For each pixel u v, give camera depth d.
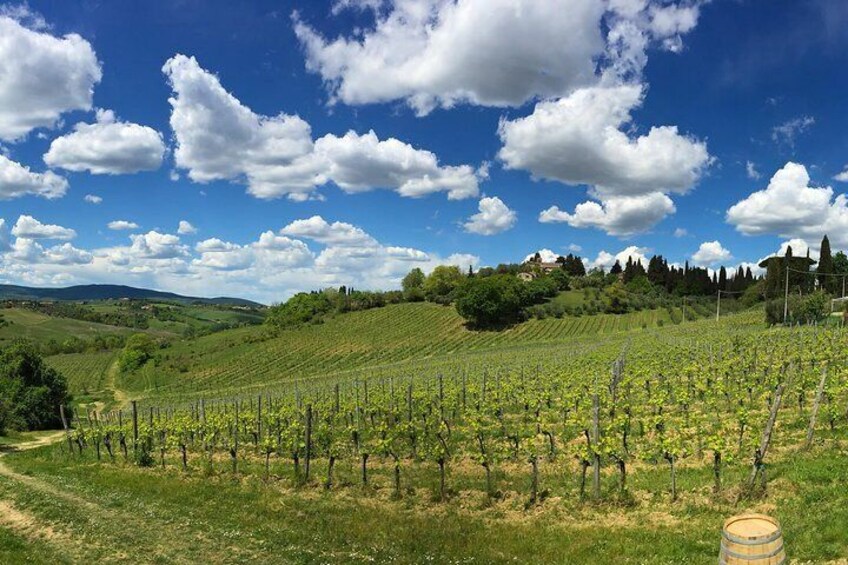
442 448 19.67
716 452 15.92
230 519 17.78
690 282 162.12
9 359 58.66
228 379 102.44
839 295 103.88
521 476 20.38
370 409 32.84
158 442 35.59
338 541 15.41
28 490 22.22
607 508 16.36
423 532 15.78
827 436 19.39
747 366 33.34
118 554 14.83
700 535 13.30
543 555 13.55
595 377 33.53
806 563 10.99
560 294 158.75
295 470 22.95
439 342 118.88
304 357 114.12
